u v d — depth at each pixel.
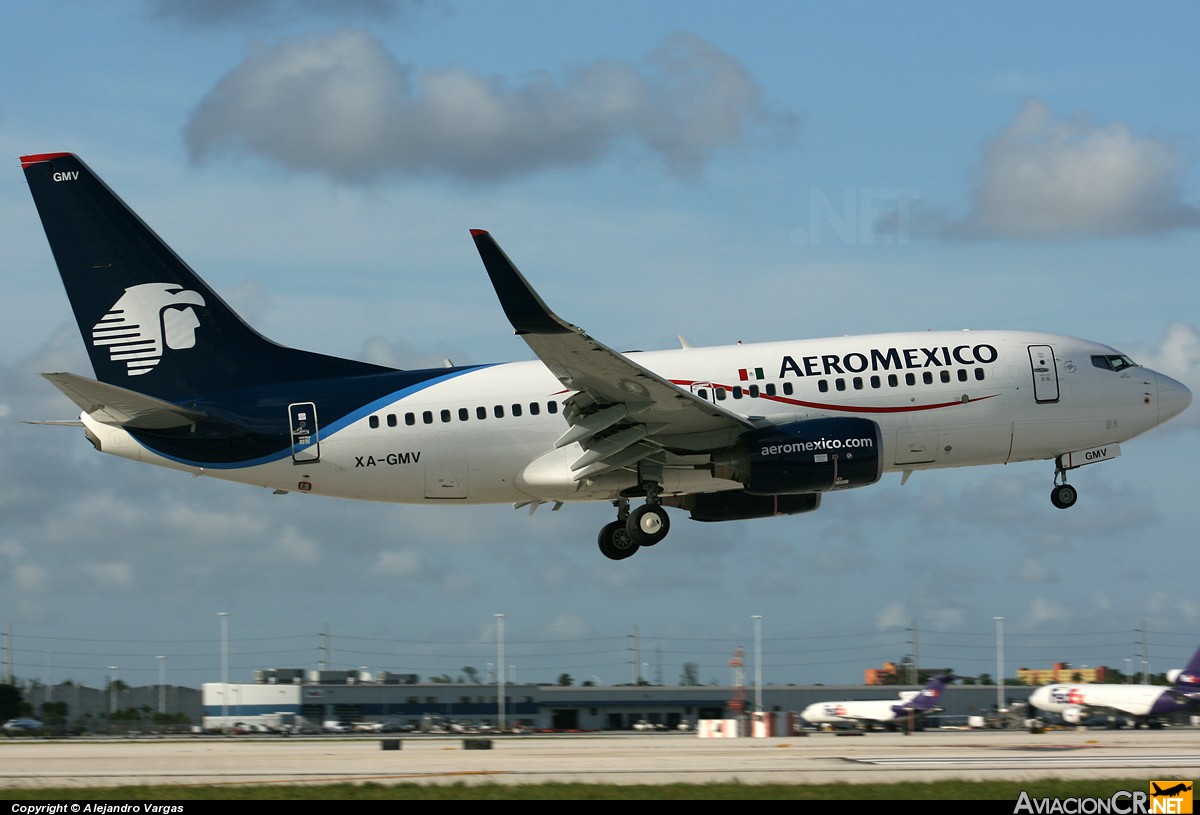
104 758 77.56
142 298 102.56
